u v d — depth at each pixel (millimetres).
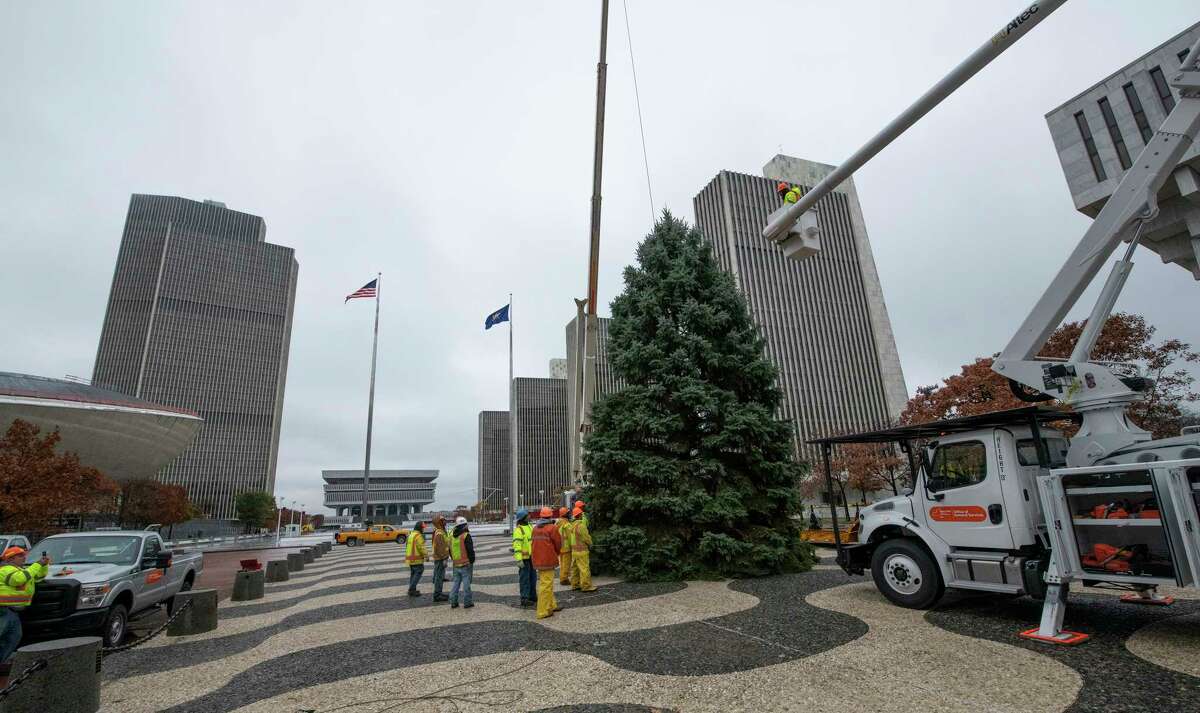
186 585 12516
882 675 5418
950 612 7918
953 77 6574
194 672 6863
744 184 95062
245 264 157125
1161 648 5824
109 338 139625
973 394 26328
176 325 143750
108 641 8289
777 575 12227
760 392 14172
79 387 51500
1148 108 29625
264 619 10344
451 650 7223
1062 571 6453
